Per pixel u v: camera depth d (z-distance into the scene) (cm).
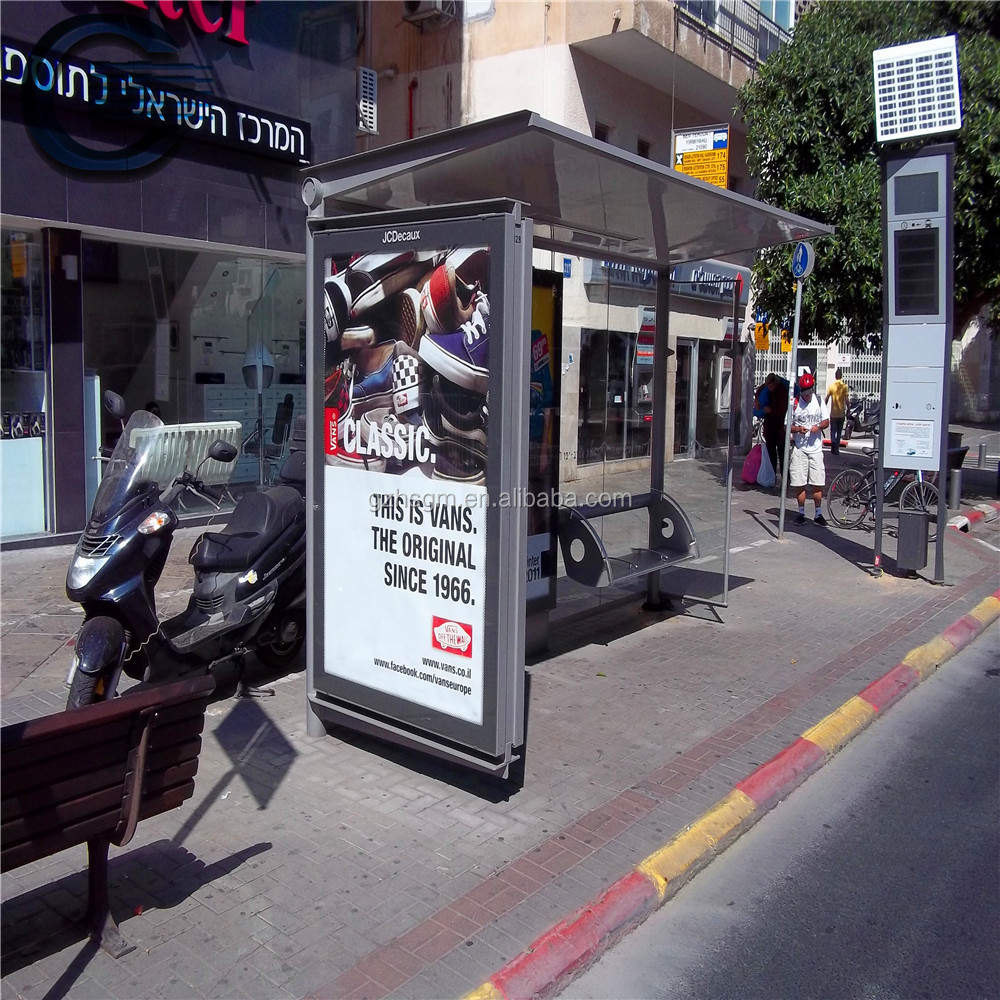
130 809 304
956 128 805
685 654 666
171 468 506
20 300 891
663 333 741
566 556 644
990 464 1992
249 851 384
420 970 308
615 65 1425
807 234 643
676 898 378
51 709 523
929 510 1127
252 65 1001
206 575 555
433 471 418
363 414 444
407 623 438
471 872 370
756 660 655
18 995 292
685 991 321
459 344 403
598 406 698
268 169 1032
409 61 1502
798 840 429
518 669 411
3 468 881
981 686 649
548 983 311
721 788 451
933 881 396
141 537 478
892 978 331
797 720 541
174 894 351
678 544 716
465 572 411
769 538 1114
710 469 764
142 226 916
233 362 1098
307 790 441
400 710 444
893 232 845
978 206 1177
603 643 693
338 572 466
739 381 770
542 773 464
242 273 1094
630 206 563
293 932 328
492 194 532
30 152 825
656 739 510
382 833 401
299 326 1170
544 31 1352
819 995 321
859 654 670
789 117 1287
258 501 579
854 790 482
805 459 1181
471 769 466
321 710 494
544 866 375
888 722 577
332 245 450
